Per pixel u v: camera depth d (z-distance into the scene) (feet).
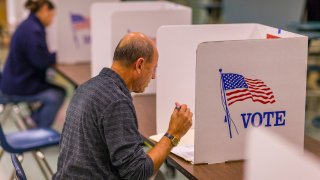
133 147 7.13
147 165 7.24
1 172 12.78
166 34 9.15
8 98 15.28
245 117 7.90
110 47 12.75
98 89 7.32
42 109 15.53
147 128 9.70
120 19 12.00
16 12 18.07
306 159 4.75
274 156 4.94
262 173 5.10
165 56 9.23
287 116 8.11
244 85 7.77
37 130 12.51
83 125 7.30
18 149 11.32
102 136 7.22
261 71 7.80
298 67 7.97
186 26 9.23
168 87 9.32
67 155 7.51
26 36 14.70
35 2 14.70
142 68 7.53
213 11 28.84
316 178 4.61
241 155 8.00
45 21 14.96
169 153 7.97
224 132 7.86
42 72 15.44
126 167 7.09
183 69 9.35
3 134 11.16
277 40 7.76
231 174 7.55
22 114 18.06
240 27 9.54
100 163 7.30
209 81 7.61
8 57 15.26
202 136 7.79
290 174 4.82
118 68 7.52
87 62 16.07
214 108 7.73
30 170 13.73
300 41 7.88
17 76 15.11
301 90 8.07
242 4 24.71
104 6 13.47
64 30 15.72
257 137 5.14
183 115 7.64
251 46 7.66
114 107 7.14
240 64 7.67
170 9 12.56
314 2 18.95
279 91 7.98
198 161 7.88
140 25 12.13
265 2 23.31
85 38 15.92
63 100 15.70
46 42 15.16
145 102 11.39
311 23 18.01
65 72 14.62
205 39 9.37
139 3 13.87
